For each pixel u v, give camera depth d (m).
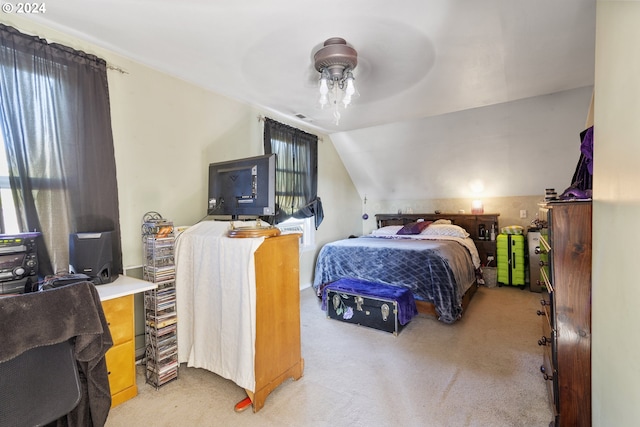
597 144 1.22
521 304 3.60
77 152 2.00
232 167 2.38
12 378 0.98
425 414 1.69
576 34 1.97
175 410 1.76
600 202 1.18
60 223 1.93
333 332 2.85
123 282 1.95
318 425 1.62
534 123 3.53
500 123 3.66
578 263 1.42
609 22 1.03
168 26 1.89
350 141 4.76
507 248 4.35
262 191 2.17
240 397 1.88
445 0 1.63
